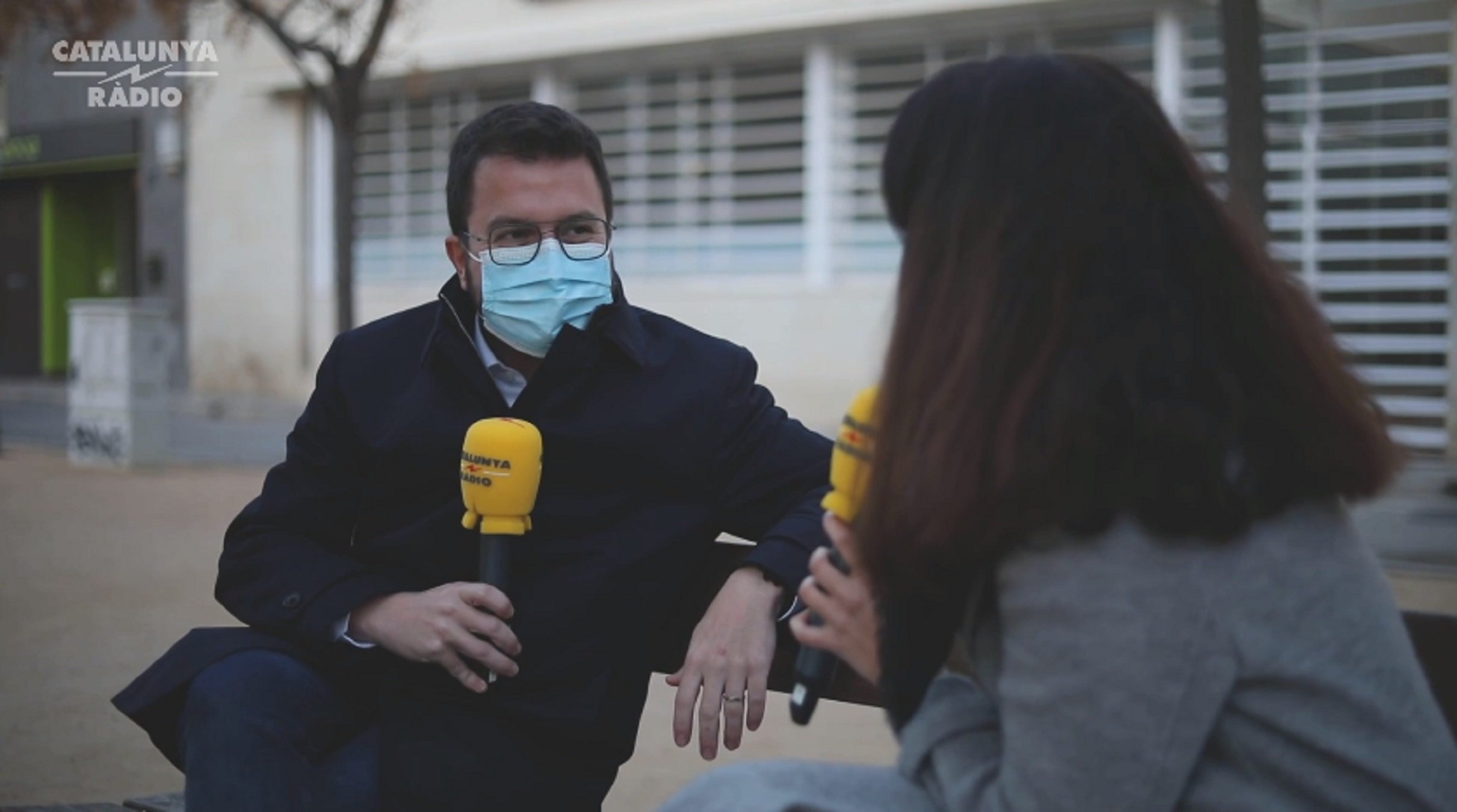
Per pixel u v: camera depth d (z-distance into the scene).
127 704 2.26
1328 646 1.37
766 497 2.38
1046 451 1.36
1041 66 1.49
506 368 2.39
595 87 14.29
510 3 14.34
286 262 16.45
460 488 2.31
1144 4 11.26
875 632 1.61
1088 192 1.42
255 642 2.30
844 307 12.87
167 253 17.45
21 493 9.23
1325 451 1.38
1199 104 11.04
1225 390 1.37
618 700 2.29
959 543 1.39
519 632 2.25
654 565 2.30
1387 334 10.62
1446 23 9.96
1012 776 1.39
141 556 6.98
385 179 15.70
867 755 4.08
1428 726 1.41
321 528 2.40
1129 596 1.34
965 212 1.46
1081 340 1.38
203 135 16.94
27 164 18.92
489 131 2.38
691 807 1.61
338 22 10.24
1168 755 1.34
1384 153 10.43
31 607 5.83
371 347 2.43
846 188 12.92
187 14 11.10
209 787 2.12
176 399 16.50
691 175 13.73
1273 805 1.38
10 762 3.97
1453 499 7.69
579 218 2.36
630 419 2.30
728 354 2.42
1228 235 1.44
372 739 2.29
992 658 1.48
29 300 20.31
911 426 1.44
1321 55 10.49
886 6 12.19
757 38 13.10
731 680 2.14
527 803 2.22
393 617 2.21
